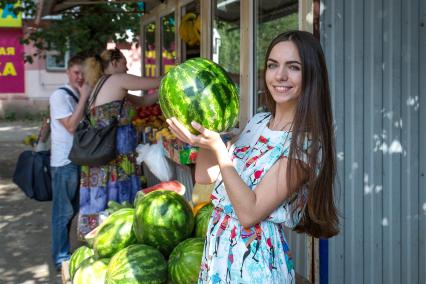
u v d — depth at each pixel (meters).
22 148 14.69
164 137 5.27
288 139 2.20
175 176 5.47
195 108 2.36
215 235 2.35
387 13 3.94
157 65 8.84
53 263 5.87
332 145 2.21
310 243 3.93
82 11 10.39
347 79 3.91
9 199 8.95
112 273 3.08
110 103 4.82
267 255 2.25
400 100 4.03
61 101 5.12
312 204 2.20
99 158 4.72
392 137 4.04
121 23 10.59
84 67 4.91
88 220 4.93
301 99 2.15
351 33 3.88
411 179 4.11
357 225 4.04
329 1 3.82
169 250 3.27
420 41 4.02
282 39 2.20
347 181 3.99
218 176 2.43
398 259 4.15
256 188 2.19
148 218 3.22
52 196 5.76
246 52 5.03
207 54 6.17
